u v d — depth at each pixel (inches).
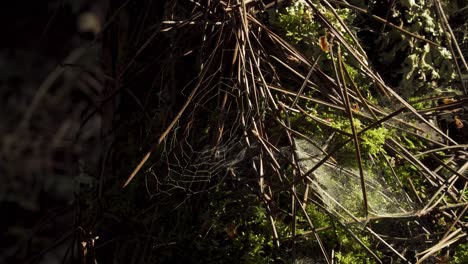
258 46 90.9
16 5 113.4
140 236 92.1
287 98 91.2
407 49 98.7
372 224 89.0
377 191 89.1
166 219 90.4
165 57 95.0
